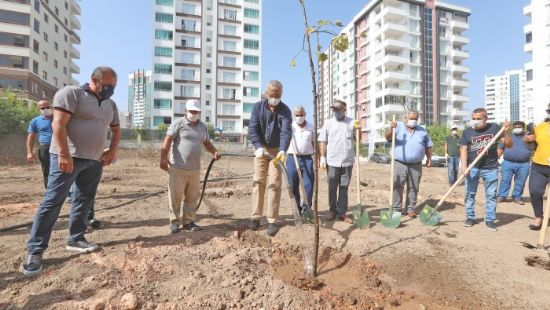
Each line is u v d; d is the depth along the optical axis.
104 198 7.03
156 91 50.81
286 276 3.24
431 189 9.73
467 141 5.22
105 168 14.31
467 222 5.24
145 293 2.77
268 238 4.22
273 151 4.55
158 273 3.13
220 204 6.38
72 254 3.53
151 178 11.13
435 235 4.62
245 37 55.22
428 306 2.82
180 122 4.25
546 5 34.88
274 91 4.25
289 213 5.55
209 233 4.32
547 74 35.03
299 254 3.80
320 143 5.48
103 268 3.20
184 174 4.28
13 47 34.06
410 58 54.44
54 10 42.09
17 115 21.83
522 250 4.09
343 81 66.50
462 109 58.03
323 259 3.67
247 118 55.16
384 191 8.31
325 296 2.89
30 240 3.10
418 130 5.62
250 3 55.56
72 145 3.35
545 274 3.40
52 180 3.19
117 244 3.84
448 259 3.74
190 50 52.41
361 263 3.57
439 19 55.72
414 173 5.66
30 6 35.12
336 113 5.25
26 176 11.06
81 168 3.42
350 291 2.99
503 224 5.45
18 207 5.88
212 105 53.72
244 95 55.16
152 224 4.81
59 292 2.76
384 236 4.45
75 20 49.44
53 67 41.56
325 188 8.91
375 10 55.25
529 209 6.84
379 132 53.78
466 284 3.18
